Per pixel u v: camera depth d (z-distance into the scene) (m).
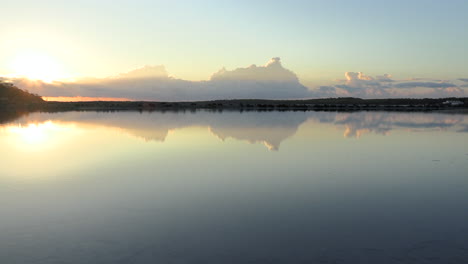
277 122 33.84
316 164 11.98
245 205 7.43
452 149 15.34
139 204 7.54
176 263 4.82
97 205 7.48
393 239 5.59
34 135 21.22
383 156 13.57
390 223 6.32
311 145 16.64
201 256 5.03
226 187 8.95
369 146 16.28
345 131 23.64
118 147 16.06
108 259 4.97
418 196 8.09
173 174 10.45
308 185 9.12
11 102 112.75
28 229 6.13
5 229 6.14
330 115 51.69
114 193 8.41
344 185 9.12
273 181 9.55
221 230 6.02
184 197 8.06
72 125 29.69
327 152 14.55
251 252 5.15
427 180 9.62
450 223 6.30
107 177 10.08
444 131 23.61
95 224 6.34
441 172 10.65
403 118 41.34
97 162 12.43
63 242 5.57
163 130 24.44
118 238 5.71
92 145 16.72
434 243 5.43
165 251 5.20
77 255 5.11
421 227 6.12
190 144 17.06
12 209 7.23
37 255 5.12
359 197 8.02
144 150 15.20
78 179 9.85
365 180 9.64
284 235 5.78
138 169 11.20
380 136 20.44
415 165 11.79
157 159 13.04
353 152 14.55
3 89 122.50
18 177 10.12
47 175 10.36
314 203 7.57
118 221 6.49
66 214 6.91
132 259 4.96
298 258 4.95
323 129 25.22
